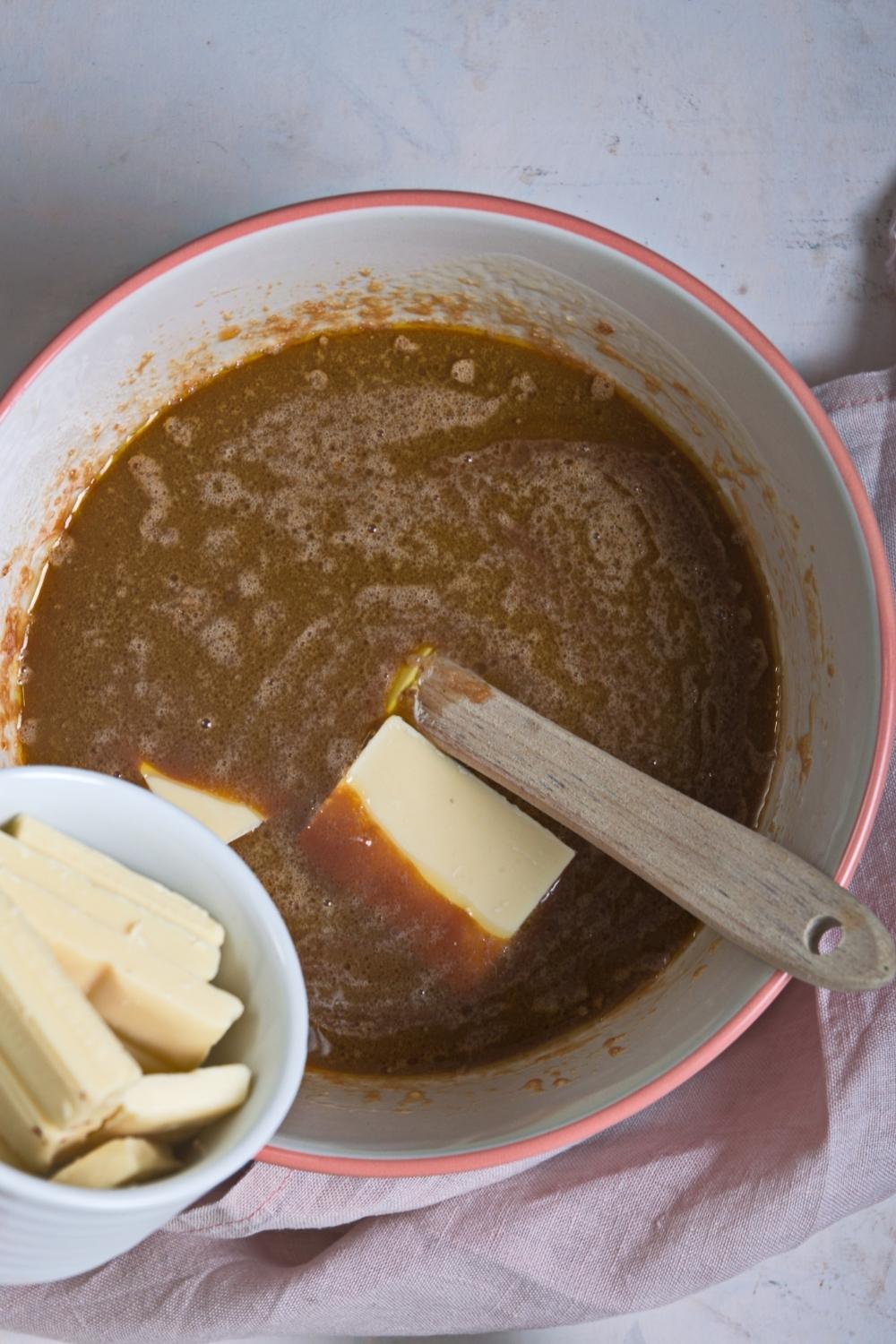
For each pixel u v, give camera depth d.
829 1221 0.56
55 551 0.58
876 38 0.64
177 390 0.58
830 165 0.64
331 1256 0.58
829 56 0.64
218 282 0.55
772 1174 0.56
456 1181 0.57
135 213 0.62
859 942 0.50
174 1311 0.58
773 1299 0.62
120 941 0.44
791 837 0.55
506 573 0.58
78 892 0.45
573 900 0.57
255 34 0.63
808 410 0.53
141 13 0.63
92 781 0.46
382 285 0.57
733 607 0.58
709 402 0.56
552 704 0.57
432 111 0.63
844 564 0.54
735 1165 0.57
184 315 0.56
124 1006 0.44
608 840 0.52
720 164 0.64
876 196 0.64
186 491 0.58
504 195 0.63
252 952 0.46
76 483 0.58
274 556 0.58
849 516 0.53
